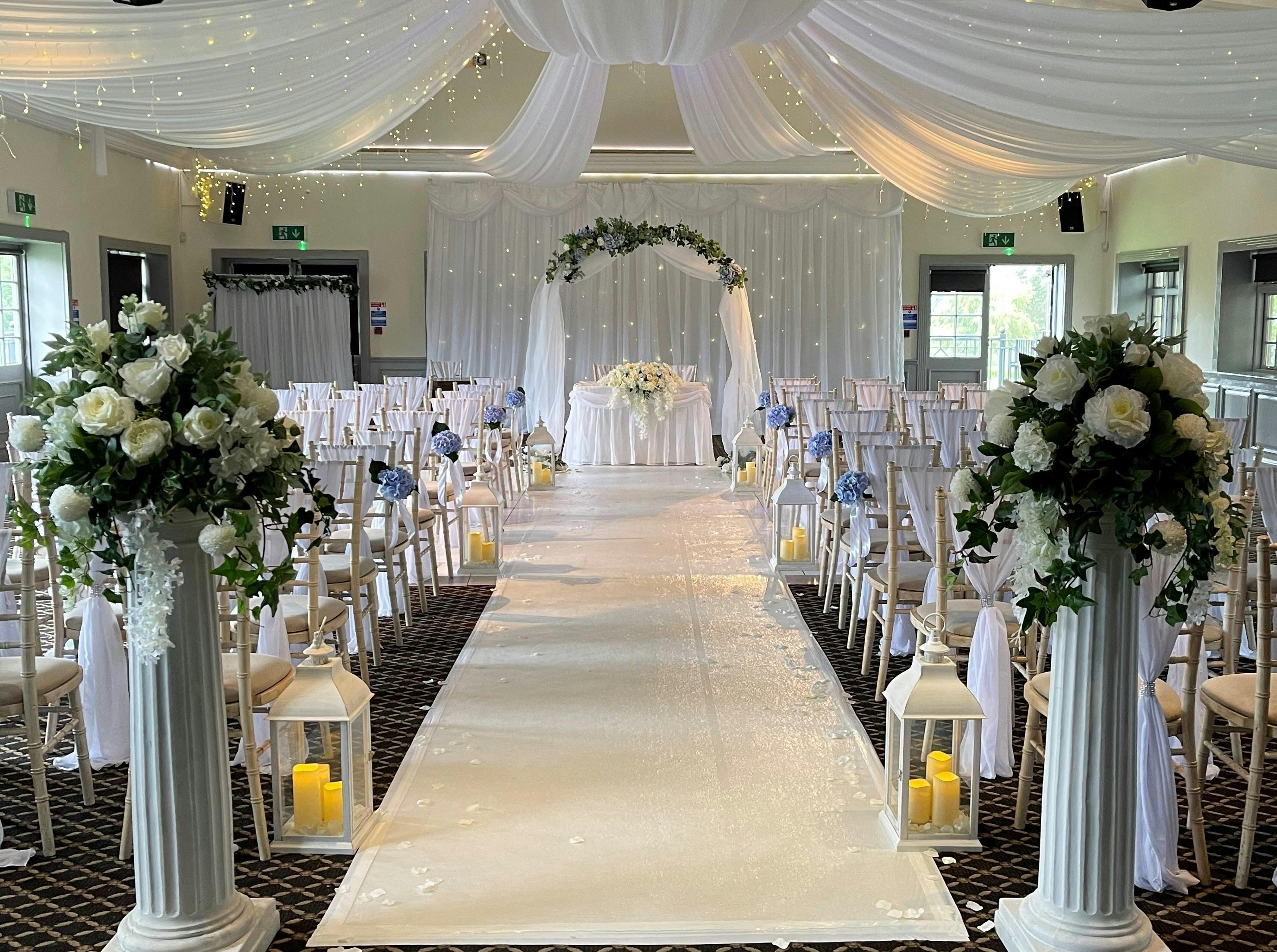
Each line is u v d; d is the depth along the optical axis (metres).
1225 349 11.52
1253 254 11.30
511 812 3.68
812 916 3.04
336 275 14.38
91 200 11.43
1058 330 14.66
